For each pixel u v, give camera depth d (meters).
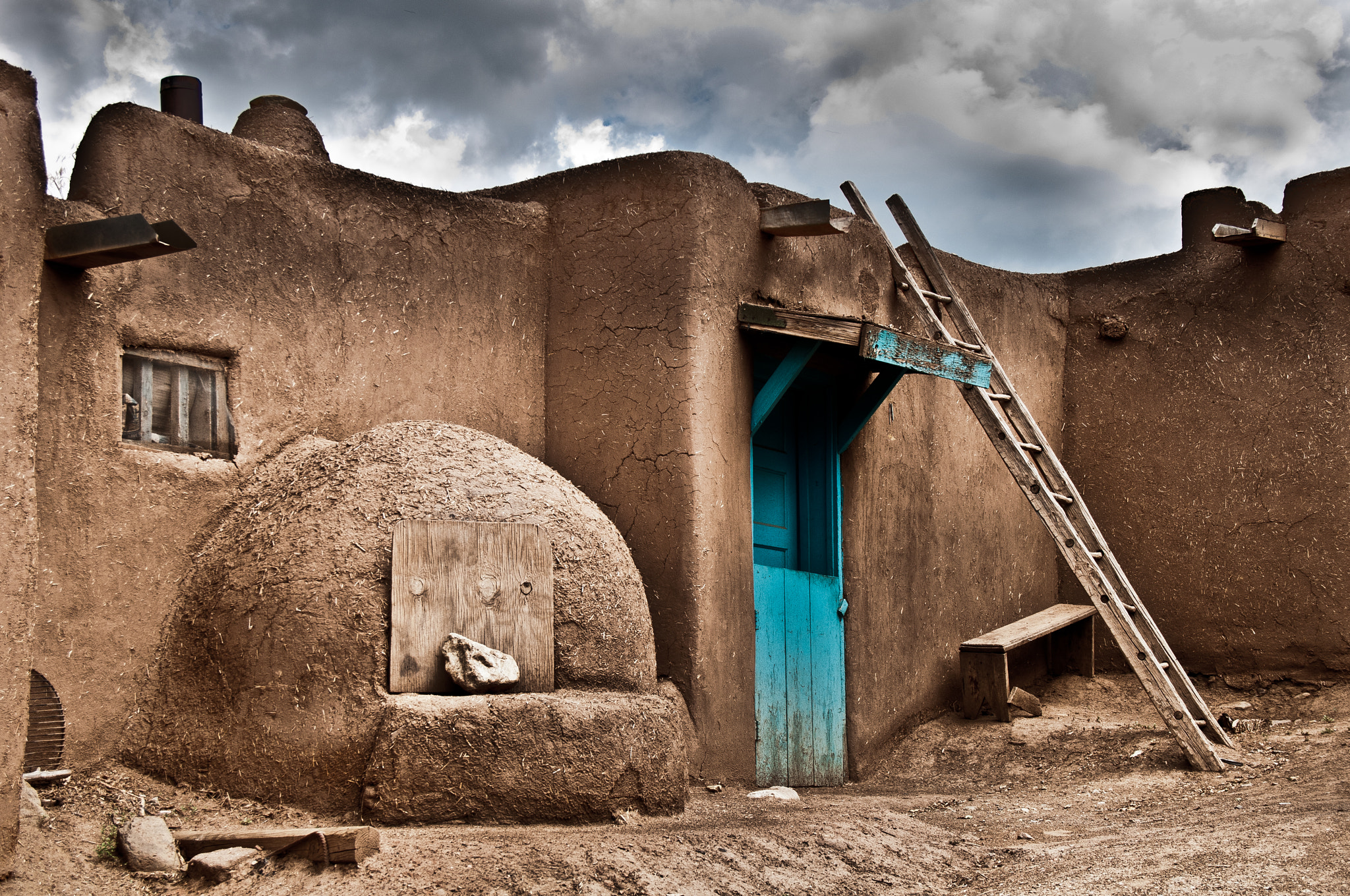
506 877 4.69
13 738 4.42
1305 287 9.30
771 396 7.61
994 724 8.78
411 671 5.49
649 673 6.28
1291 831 5.44
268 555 5.71
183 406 6.17
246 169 6.52
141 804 5.25
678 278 7.28
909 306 9.12
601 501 7.32
